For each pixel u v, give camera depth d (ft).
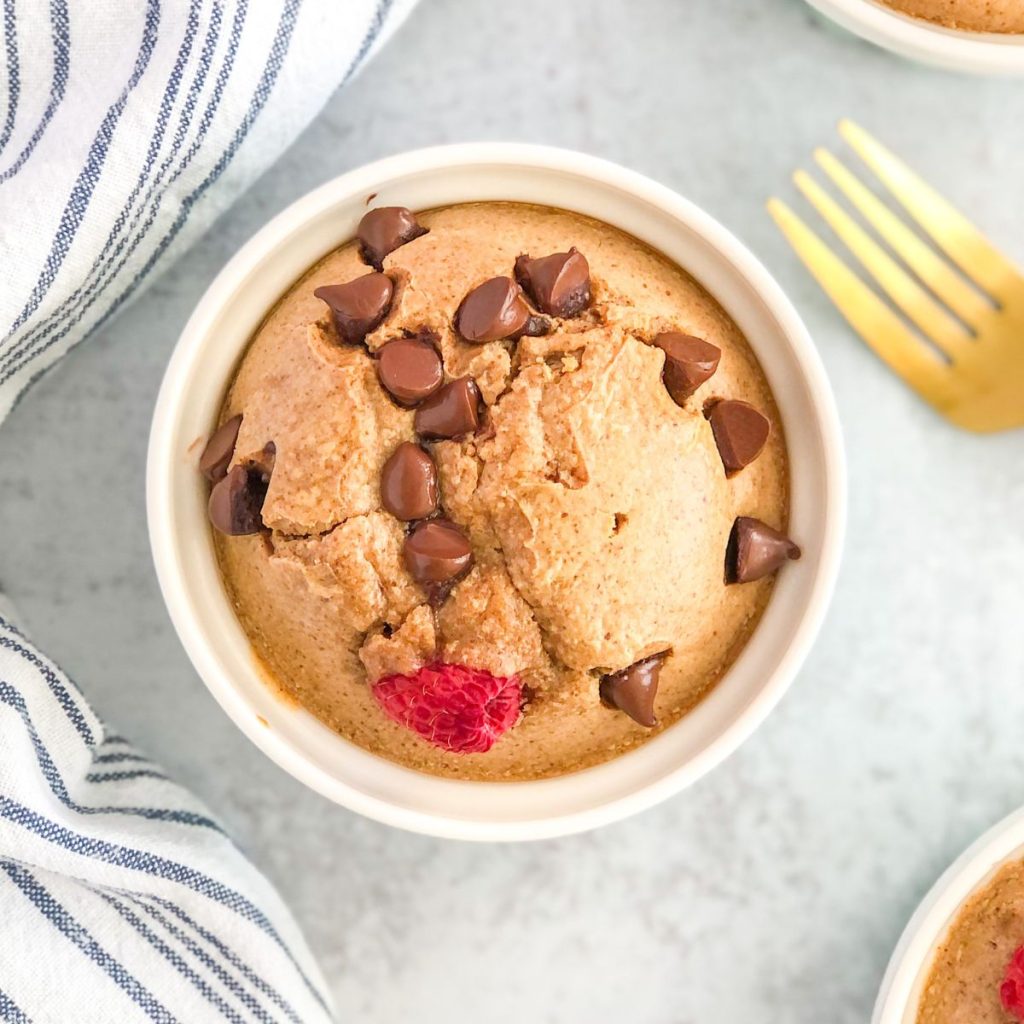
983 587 1.28
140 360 1.28
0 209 1.18
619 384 1.12
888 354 1.26
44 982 1.22
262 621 1.18
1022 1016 1.20
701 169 1.27
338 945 1.29
